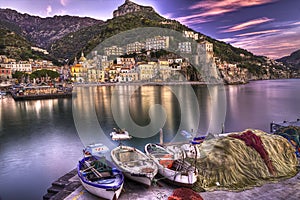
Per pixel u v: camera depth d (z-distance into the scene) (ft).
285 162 39.19
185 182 33.55
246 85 395.96
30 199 43.60
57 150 72.38
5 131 103.14
